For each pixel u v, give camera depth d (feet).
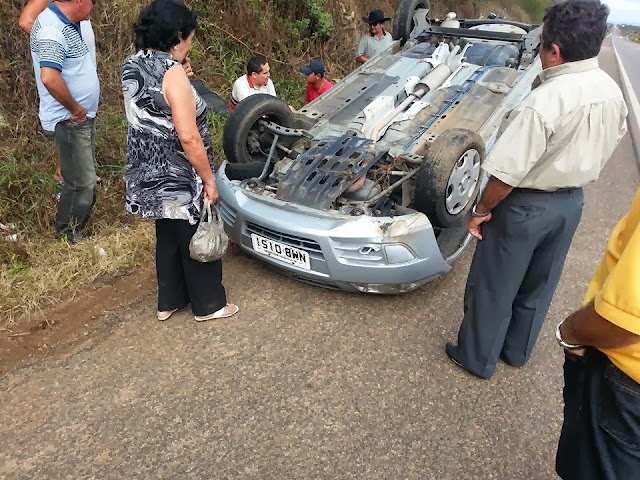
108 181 15.75
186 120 9.08
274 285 12.75
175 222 10.41
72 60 12.10
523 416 9.45
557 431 9.18
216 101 19.57
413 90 14.94
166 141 9.49
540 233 8.66
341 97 15.67
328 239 10.97
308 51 27.04
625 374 5.06
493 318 9.49
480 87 15.46
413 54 17.84
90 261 13.08
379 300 12.34
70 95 11.80
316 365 10.39
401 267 11.18
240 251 14.12
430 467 8.43
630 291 4.48
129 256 13.52
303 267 11.59
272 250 11.90
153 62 9.12
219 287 11.30
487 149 13.08
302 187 11.94
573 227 8.91
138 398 9.55
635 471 5.27
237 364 10.36
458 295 12.67
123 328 11.28
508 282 9.10
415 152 12.65
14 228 13.61
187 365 10.31
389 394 9.78
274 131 13.73
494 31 18.30
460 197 12.12
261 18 24.36
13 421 9.04
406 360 10.60
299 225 11.21
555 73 7.66
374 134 13.33
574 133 7.59
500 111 14.48
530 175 8.21
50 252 13.23
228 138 13.62
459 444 8.84
